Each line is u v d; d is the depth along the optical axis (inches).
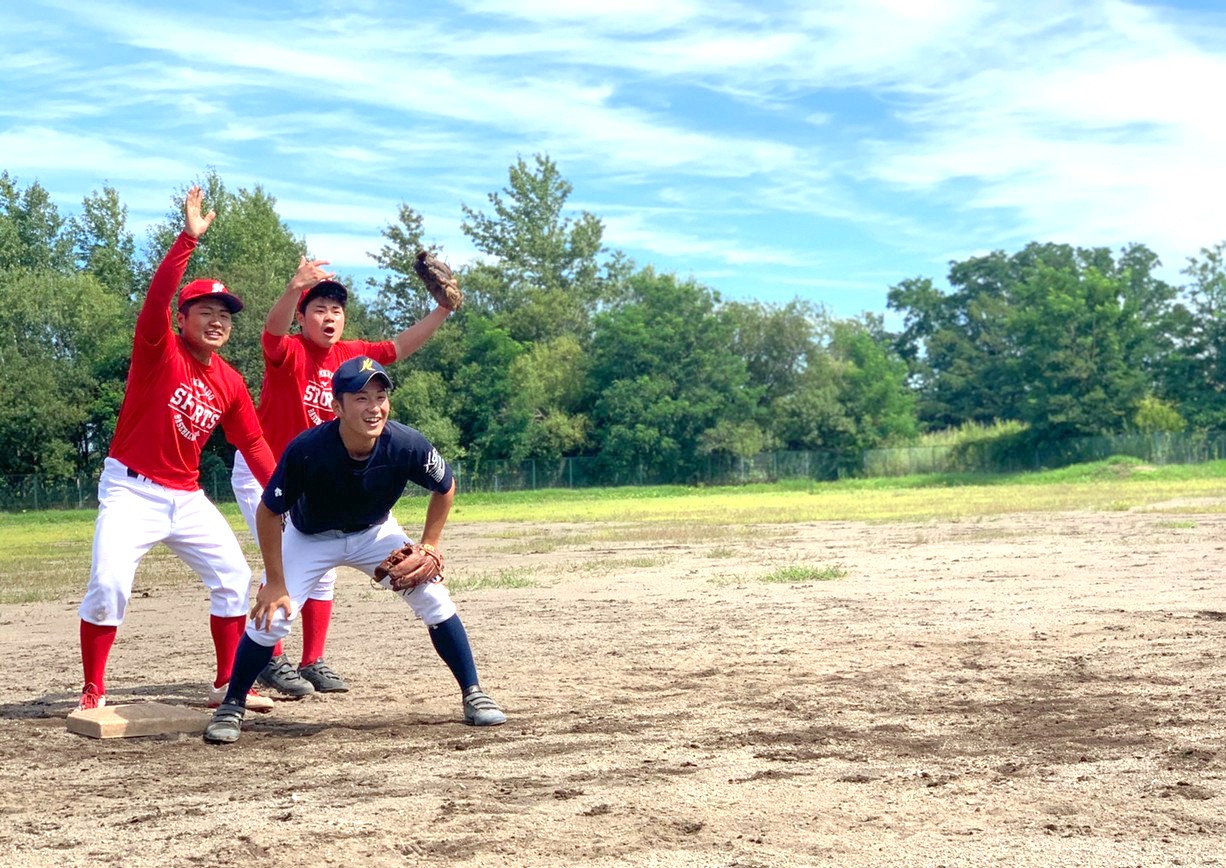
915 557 609.9
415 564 228.7
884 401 2714.1
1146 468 2262.6
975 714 223.9
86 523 1745.8
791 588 469.7
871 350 2738.7
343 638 370.0
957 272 3860.7
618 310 2827.3
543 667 296.5
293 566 234.4
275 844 150.3
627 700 250.1
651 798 169.2
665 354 2623.0
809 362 2760.8
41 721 247.4
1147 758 185.5
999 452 2588.6
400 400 2422.5
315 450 218.7
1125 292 2753.4
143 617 457.1
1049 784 171.6
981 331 3641.7
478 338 2551.7
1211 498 1217.4
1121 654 287.4
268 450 265.3
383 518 236.4
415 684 279.7
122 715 235.3
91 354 2317.9
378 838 151.5
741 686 261.3
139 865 144.3
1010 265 3850.9
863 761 189.8
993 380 3356.3
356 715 245.8
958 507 1206.9
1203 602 380.8
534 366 2578.7
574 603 442.9
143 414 249.4
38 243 2773.1
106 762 208.8
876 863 137.6
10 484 2159.2
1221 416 2620.6
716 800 167.6
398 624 402.6
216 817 165.6
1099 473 2246.6
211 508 262.5
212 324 252.7
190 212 244.1
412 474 226.5
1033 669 270.8
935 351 3661.4
